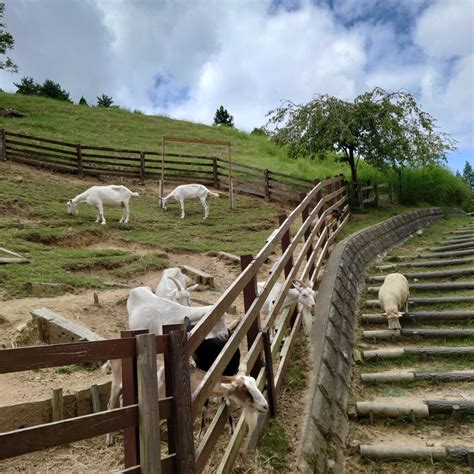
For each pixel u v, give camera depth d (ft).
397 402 17.74
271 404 14.64
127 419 7.80
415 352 21.02
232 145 86.17
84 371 16.51
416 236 48.47
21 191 43.16
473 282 28.25
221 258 34.22
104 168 55.47
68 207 39.99
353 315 25.57
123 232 38.55
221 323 14.40
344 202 49.96
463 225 55.01
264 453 12.81
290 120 56.90
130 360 8.19
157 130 88.12
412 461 14.94
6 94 93.35
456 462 14.80
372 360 21.24
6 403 13.70
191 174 62.39
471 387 18.48
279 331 17.81
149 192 54.65
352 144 53.11
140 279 28.40
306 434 13.96
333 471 13.97
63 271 26.68
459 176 75.87
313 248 27.68
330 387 17.47
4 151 50.75
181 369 8.76
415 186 62.49
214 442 10.69
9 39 91.09
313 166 78.64
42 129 71.51
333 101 54.19
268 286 16.15
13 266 25.93
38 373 16.12
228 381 11.45
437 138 55.88
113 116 92.43
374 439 16.12
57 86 139.64
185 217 47.01
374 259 37.04
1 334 18.48
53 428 6.72
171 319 15.33
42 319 18.56
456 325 23.66
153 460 7.88
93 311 21.84
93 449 12.50
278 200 56.90
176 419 8.54
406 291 24.79
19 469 11.46
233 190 59.62
